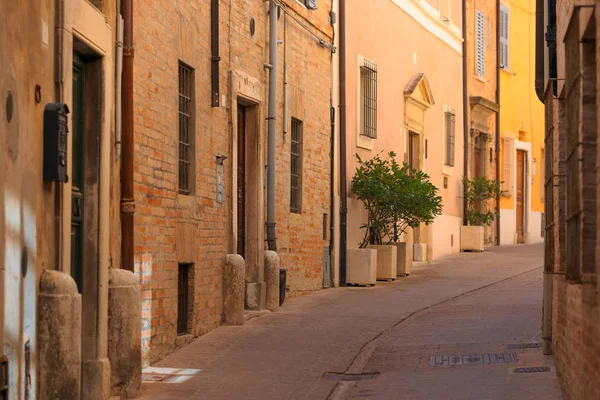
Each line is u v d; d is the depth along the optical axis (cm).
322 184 2978
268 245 2538
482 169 4888
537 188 5541
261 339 2097
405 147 3781
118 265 1653
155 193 1831
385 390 1623
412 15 3884
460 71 4559
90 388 1430
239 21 2348
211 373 1756
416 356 1922
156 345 1844
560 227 1648
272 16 2552
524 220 5394
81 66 1479
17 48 1134
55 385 1208
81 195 1468
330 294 2847
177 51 1953
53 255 1272
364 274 3066
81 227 1472
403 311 2517
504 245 5028
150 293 1809
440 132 4259
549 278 1830
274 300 2494
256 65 2473
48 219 1252
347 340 2105
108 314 1515
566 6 1428
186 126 2059
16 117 1127
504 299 2748
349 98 3209
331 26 3059
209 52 2167
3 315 1076
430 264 3816
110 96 1530
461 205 4534
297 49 2770
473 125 4716
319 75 2958
